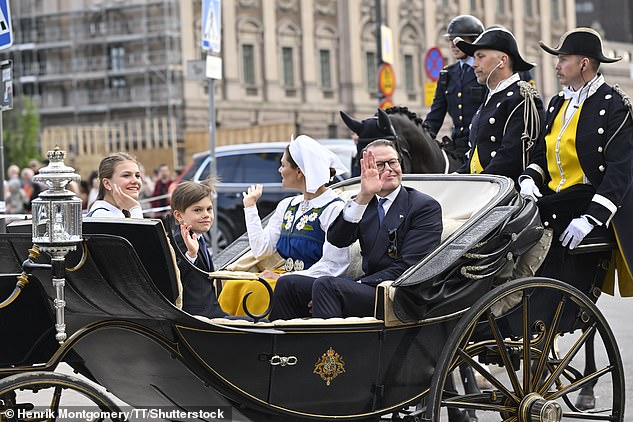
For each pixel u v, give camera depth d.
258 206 18.42
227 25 51.41
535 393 6.17
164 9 50.38
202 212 6.51
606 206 6.76
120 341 5.38
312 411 5.58
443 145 10.59
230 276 6.18
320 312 6.00
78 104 53.12
